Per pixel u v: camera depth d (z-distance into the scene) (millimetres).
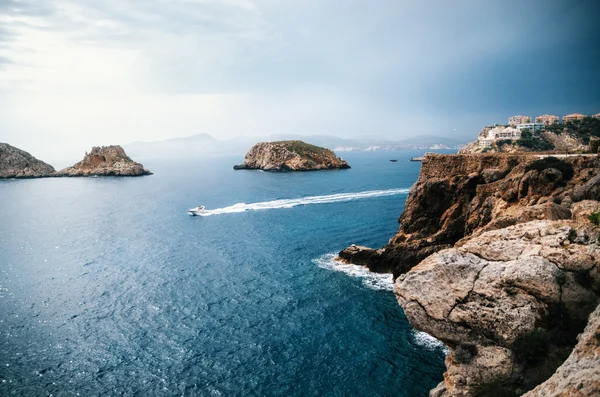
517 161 46781
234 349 36000
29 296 48594
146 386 30906
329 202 119812
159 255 66812
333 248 67750
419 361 33438
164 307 45094
